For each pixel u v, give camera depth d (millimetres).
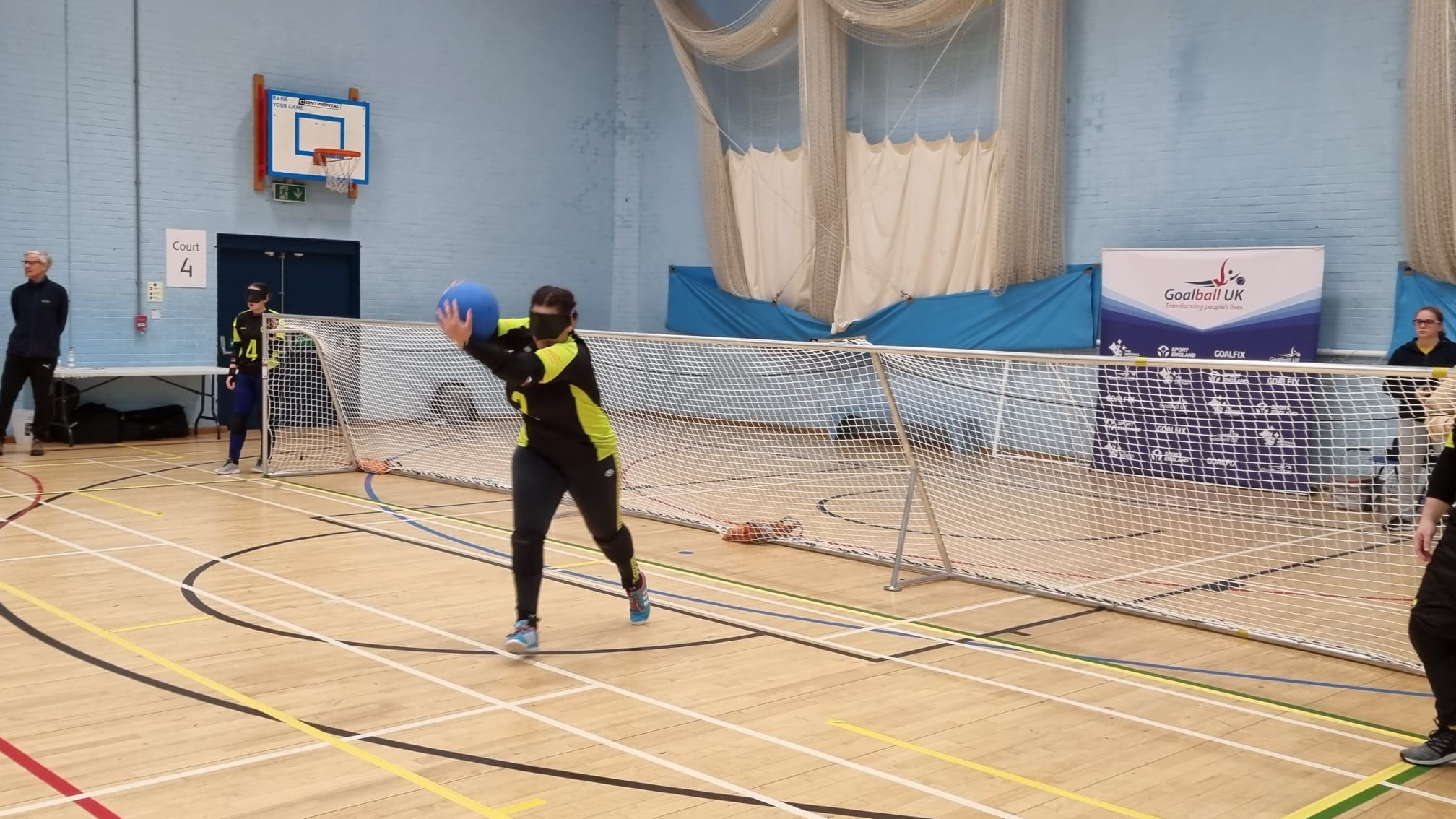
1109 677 5156
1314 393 9234
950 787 3803
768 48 14930
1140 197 12484
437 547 7582
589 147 17438
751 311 15719
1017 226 12664
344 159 14766
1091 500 9312
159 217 13672
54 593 6066
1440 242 10086
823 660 5281
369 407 12062
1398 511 7750
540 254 17031
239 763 3865
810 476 10805
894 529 8570
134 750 3959
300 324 11289
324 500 9320
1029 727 4438
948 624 6016
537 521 5156
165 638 5320
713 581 6863
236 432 10641
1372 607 6469
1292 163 11375
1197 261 11367
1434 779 4000
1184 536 8445
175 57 13641
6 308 12734
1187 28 12047
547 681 4855
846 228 14531
